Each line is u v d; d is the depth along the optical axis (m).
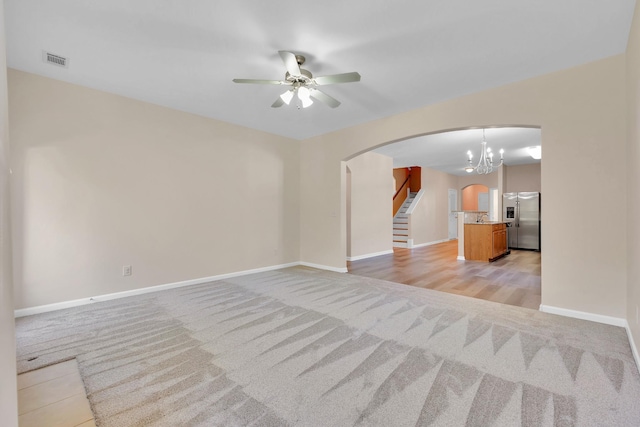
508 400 1.65
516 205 8.19
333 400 1.66
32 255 3.02
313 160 5.56
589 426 1.45
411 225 8.51
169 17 2.19
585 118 2.83
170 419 1.52
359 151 4.79
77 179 3.29
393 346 2.30
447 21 2.24
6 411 1.07
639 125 1.99
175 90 3.46
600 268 2.76
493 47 2.58
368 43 2.52
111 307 3.22
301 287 4.05
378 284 4.23
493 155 7.13
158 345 2.33
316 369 1.98
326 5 2.06
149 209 3.83
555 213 2.98
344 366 2.02
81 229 3.32
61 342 2.38
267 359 2.11
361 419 1.51
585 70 2.83
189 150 4.21
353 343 2.35
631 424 1.46
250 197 4.97
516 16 2.18
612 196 2.70
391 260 6.39
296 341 2.39
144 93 3.54
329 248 5.30
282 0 2.01
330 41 2.49
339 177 5.13
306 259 5.70
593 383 1.80
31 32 2.36
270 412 1.57
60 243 3.19
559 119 2.96
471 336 2.47
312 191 5.58
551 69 2.96
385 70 2.97
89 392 1.75
